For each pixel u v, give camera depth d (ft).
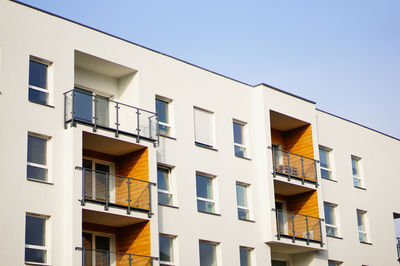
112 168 87.45
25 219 73.51
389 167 126.52
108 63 86.89
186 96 94.12
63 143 78.69
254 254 96.12
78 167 77.51
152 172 84.79
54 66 80.33
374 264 115.34
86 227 82.33
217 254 92.22
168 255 87.04
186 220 89.30
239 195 97.81
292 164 104.12
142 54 90.38
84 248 75.51
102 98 82.94
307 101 110.01
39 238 74.74
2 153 73.51
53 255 74.59
